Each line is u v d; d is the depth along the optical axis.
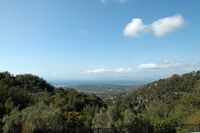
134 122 32.56
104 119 34.12
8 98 46.41
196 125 23.50
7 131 27.92
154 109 54.44
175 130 24.31
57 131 25.88
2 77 71.50
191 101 48.19
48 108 35.84
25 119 28.66
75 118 36.19
